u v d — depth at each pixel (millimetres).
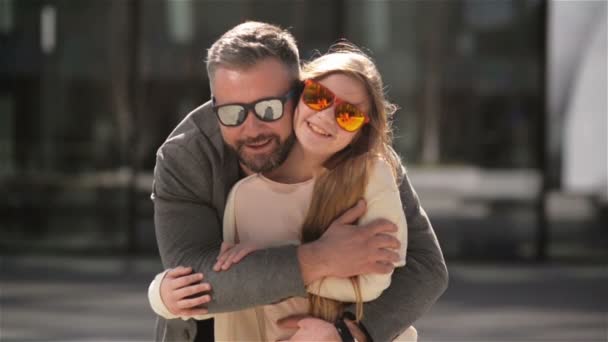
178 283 2061
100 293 8016
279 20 9406
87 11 9625
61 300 7680
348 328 2098
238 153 2146
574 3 9406
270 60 2088
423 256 2234
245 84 2072
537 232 9578
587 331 6723
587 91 9438
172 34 9539
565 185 9531
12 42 9680
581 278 9055
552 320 7117
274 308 2211
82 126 9695
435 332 6637
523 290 8414
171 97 9586
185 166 2193
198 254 2135
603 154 9500
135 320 6941
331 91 2068
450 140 9367
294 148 2193
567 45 9430
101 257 9789
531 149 9469
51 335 6352
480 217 9469
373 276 2076
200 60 9531
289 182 2203
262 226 2178
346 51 2279
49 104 9703
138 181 9734
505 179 9469
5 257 9742
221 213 2238
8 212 9844
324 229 2123
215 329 2254
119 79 9625
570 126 9477
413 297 2180
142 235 9820
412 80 9359
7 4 9648
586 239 9594
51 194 9797
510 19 9406
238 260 2055
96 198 9773
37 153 9750
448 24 9367
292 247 2066
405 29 9367
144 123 9648
